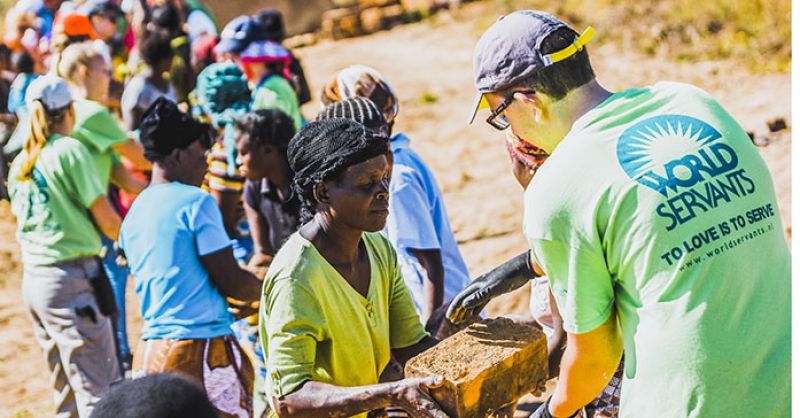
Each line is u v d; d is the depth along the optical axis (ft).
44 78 17.87
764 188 9.87
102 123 19.38
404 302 12.13
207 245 14.93
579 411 12.74
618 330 10.32
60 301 17.85
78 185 17.60
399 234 14.73
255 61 23.22
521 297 22.95
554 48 9.95
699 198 9.46
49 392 22.49
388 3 57.52
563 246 9.73
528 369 10.91
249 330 17.54
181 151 15.21
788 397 9.57
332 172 10.72
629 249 9.50
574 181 9.59
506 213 29.32
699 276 9.37
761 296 9.58
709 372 9.39
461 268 15.98
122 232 15.46
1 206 33.63
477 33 51.42
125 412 7.88
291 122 16.70
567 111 10.11
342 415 10.55
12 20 31.14
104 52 24.44
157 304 15.03
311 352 10.87
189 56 26.25
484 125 37.50
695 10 42.91
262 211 17.20
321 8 60.18
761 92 34.78
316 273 10.87
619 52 42.39
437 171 33.45
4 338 25.14
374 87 15.67
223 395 15.16
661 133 9.68
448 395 10.18
